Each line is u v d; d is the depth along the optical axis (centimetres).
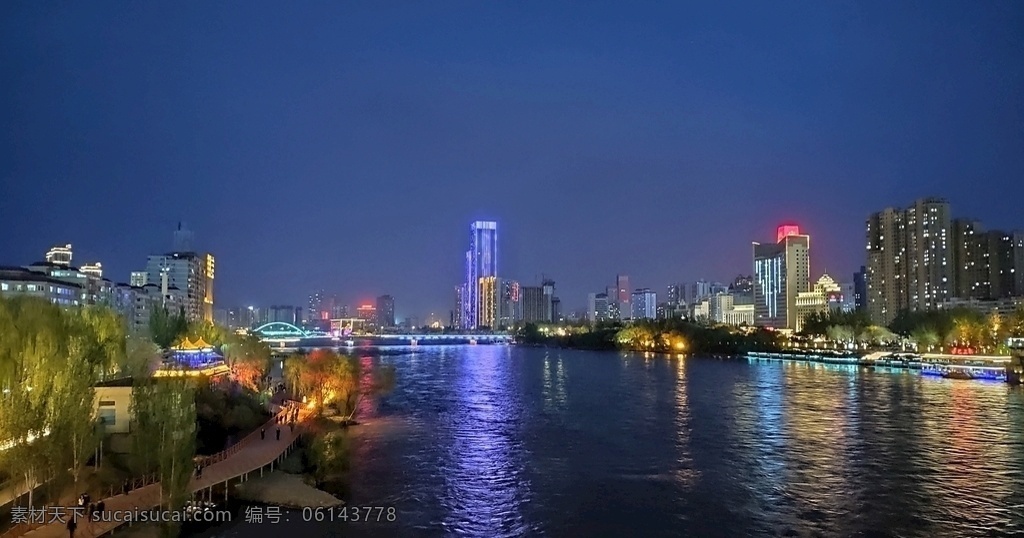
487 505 9819
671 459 12531
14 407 7456
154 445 8081
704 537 8662
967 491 10394
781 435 14675
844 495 10262
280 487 9894
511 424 16162
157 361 15512
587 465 12069
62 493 8294
